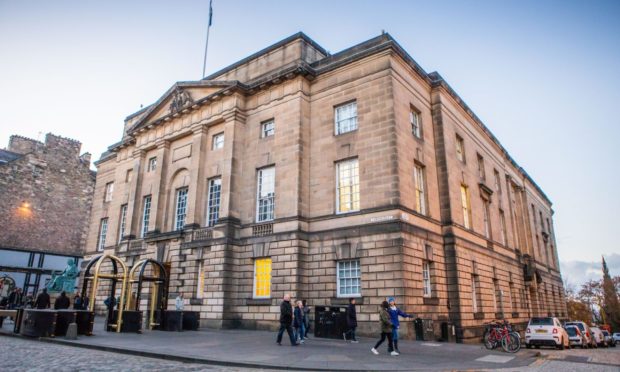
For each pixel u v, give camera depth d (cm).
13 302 2719
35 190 4400
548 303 4812
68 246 4531
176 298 2447
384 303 1504
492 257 3169
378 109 2355
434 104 2831
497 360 1418
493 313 2906
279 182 2552
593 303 9525
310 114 2658
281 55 2869
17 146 4919
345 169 2430
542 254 5094
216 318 2427
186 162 3091
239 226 2652
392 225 2123
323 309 1980
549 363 1447
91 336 1773
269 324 2327
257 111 2823
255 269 2531
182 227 2973
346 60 2538
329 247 2314
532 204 5106
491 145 3784
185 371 1066
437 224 2530
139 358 1288
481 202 3234
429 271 2355
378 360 1330
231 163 2717
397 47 2438
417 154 2480
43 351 1361
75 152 4825
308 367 1170
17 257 3978
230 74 3183
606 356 1812
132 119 4150
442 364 1280
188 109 3092
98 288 3584
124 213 3744
